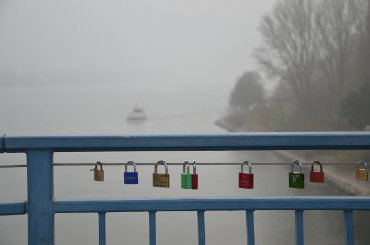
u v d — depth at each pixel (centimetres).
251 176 187
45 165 172
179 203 171
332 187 2131
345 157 2412
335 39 3419
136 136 170
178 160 3022
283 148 174
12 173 2428
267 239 1355
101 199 172
